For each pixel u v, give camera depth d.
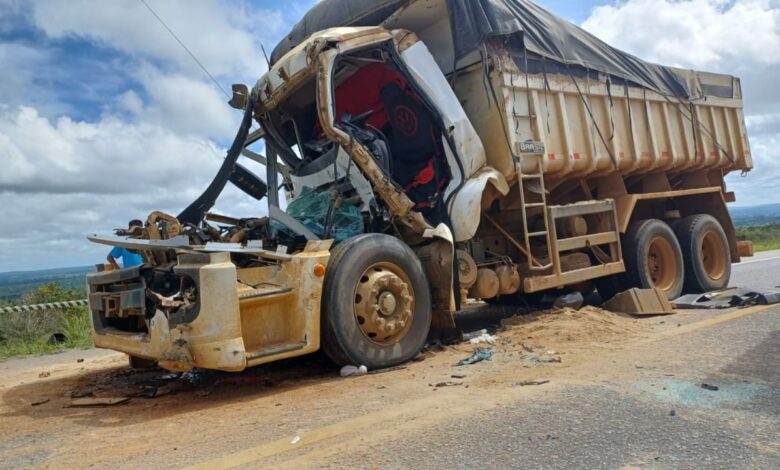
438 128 6.37
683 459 2.74
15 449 3.54
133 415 4.21
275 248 5.47
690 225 9.24
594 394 3.77
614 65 8.27
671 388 3.81
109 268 5.71
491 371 4.70
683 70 9.51
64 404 4.71
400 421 3.49
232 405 4.29
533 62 7.16
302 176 6.30
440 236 5.84
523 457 2.84
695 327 5.91
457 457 2.88
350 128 5.74
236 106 6.42
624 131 8.35
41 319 9.56
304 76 5.72
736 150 10.33
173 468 2.99
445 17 6.98
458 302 6.16
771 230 31.00
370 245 5.26
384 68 6.34
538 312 7.50
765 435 2.97
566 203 8.23
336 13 6.95
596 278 8.52
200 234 5.50
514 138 6.72
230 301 4.34
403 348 5.35
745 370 4.13
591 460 2.77
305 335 4.80
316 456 3.01
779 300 7.06
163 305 4.41
